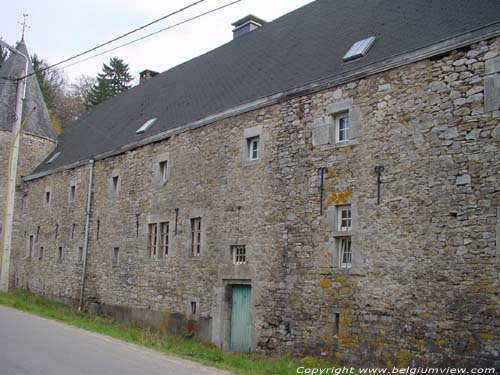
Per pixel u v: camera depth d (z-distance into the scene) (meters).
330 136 10.87
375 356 9.38
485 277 8.24
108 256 17.36
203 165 13.96
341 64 11.25
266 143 12.20
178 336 13.42
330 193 10.66
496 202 8.30
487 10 9.35
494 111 8.49
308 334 10.57
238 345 12.27
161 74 22.19
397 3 12.32
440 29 9.85
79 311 17.53
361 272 9.86
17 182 23.48
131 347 9.76
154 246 15.59
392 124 9.83
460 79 8.98
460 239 8.62
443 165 9.01
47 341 9.56
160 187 15.47
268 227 11.80
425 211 9.12
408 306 9.09
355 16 13.26
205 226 13.55
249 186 12.45
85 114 26.70
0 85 24.61
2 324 11.37
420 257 9.06
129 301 15.97
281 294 11.25
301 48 13.68
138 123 18.38
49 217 21.34
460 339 8.37
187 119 14.97
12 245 23.36
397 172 9.62
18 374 6.77
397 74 9.89
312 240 10.84
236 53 17.12
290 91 11.75
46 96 46.59
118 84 49.56
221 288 12.74
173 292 14.30
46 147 24.62
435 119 9.22
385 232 9.62
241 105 12.94
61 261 20.06
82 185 19.48
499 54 8.54
